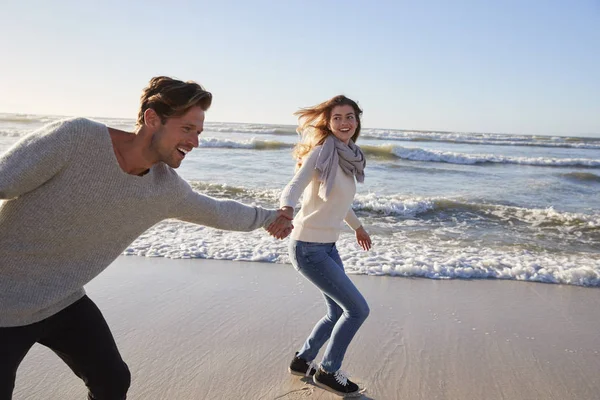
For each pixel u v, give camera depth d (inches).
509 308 174.4
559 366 132.3
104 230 68.9
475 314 167.5
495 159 807.7
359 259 226.1
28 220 63.0
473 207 361.1
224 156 725.3
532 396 116.9
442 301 179.0
